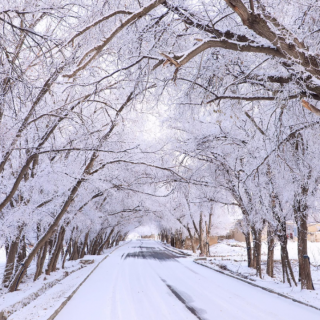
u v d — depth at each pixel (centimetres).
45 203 1292
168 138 1515
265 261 2430
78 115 910
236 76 736
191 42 726
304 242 1088
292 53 436
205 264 2036
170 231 5094
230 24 694
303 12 630
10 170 1110
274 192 1208
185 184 1617
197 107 840
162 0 434
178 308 841
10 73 521
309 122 820
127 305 871
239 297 990
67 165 1251
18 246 1316
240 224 1900
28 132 1038
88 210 2112
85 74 817
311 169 1008
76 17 623
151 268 1875
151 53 698
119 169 1673
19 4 623
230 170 1527
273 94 655
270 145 1003
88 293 1045
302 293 1005
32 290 1097
